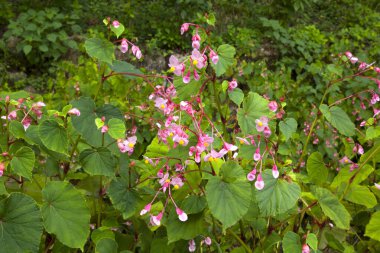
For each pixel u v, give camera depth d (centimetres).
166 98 93
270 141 95
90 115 91
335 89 256
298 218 105
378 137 124
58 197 78
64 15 330
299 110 242
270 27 331
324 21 385
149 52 297
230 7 361
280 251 113
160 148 106
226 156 106
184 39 322
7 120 84
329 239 107
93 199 99
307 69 289
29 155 78
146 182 102
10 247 70
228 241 110
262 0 382
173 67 88
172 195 93
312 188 96
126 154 92
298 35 323
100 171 84
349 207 121
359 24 382
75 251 93
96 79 189
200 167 92
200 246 96
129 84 186
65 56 300
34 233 71
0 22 318
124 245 99
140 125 170
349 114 253
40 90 283
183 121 94
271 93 247
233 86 95
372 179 133
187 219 85
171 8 337
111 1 353
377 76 259
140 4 350
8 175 87
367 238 125
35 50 295
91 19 331
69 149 101
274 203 82
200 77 93
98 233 89
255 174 86
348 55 126
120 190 89
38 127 81
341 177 112
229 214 77
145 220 98
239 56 306
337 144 213
